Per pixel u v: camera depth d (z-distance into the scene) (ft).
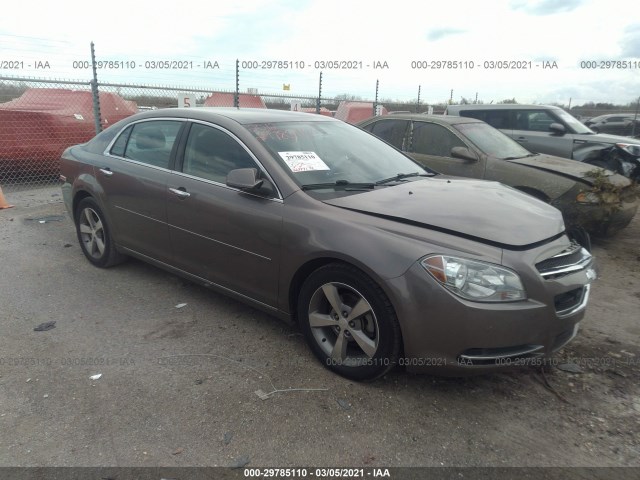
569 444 8.50
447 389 9.91
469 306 8.45
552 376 10.55
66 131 28.30
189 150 12.73
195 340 11.55
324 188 11.02
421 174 13.48
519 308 8.55
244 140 11.62
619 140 27.40
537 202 11.46
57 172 29.12
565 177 18.57
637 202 20.47
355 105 48.03
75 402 9.24
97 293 14.11
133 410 9.04
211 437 8.39
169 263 13.46
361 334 9.71
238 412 9.03
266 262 10.87
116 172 14.37
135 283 14.85
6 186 28.94
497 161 19.62
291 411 9.09
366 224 9.63
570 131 29.07
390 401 9.45
